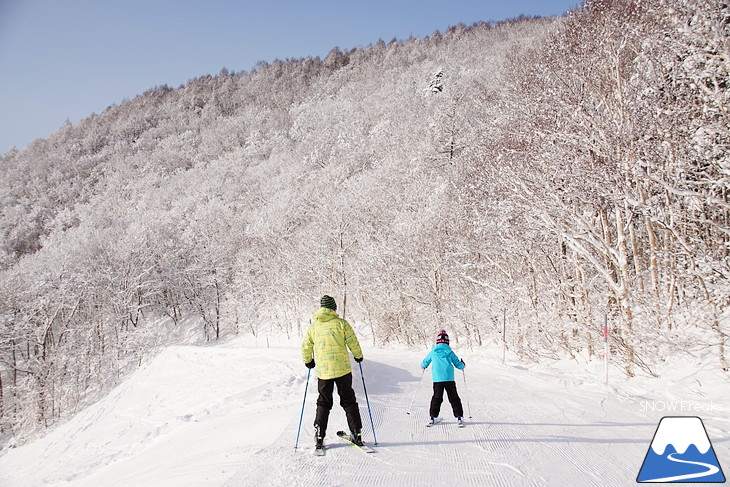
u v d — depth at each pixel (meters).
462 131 36.91
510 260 22.66
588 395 9.77
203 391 16.27
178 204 63.78
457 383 11.04
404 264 29.41
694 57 12.59
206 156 98.06
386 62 129.75
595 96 16.58
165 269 51.00
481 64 75.56
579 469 4.76
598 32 16.92
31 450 18.66
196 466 5.12
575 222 15.98
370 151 54.25
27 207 90.56
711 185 13.44
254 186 61.53
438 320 27.08
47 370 36.94
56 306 42.41
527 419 7.11
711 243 15.36
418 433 6.09
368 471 4.51
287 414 7.48
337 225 36.66
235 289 46.91
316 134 74.62
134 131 128.62
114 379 40.16
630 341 13.70
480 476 4.43
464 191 22.98
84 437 17.11
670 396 10.07
